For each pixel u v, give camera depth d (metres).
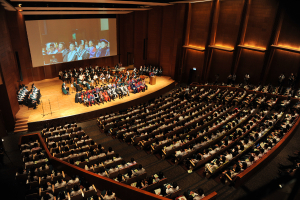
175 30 24.86
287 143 12.58
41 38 23.06
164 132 13.46
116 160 10.70
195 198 7.84
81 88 21.36
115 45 29.58
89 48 27.23
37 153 11.17
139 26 27.36
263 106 17.55
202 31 23.83
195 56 25.34
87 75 24.12
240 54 22.17
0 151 11.73
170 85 24.78
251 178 9.70
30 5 15.65
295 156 11.22
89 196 8.32
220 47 22.58
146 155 12.44
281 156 11.39
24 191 8.70
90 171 10.10
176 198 8.02
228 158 10.63
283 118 15.63
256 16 20.17
